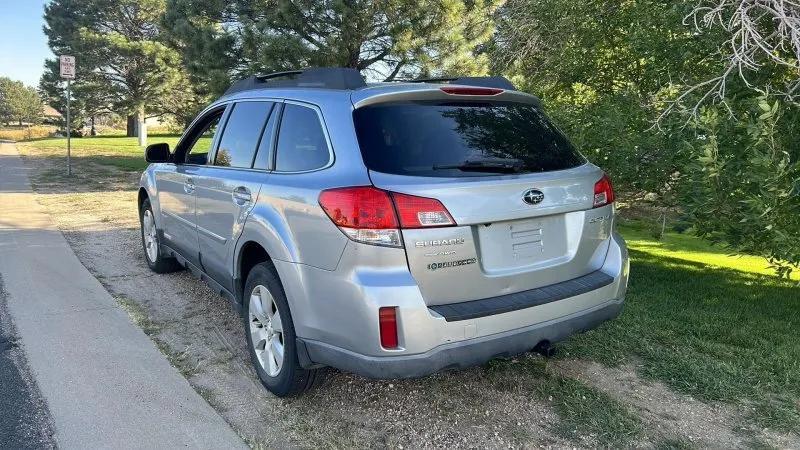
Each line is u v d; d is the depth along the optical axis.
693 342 4.38
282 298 3.29
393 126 3.04
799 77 4.29
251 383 3.70
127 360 3.99
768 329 4.71
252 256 3.81
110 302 5.16
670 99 5.23
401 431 3.19
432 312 2.79
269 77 4.46
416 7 11.30
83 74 41.62
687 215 4.43
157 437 3.07
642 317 4.91
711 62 5.20
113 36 37.44
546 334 3.11
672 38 5.38
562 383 3.71
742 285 6.16
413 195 2.77
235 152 4.08
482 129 3.23
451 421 3.28
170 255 5.56
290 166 3.40
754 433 3.21
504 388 3.65
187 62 13.68
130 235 7.98
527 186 3.06
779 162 3.89
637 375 3.85
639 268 6.90
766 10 4.28
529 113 3.60
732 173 4.10
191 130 4.99
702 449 3.05
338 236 2.84
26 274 5.98
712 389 3.65
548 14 6.70
